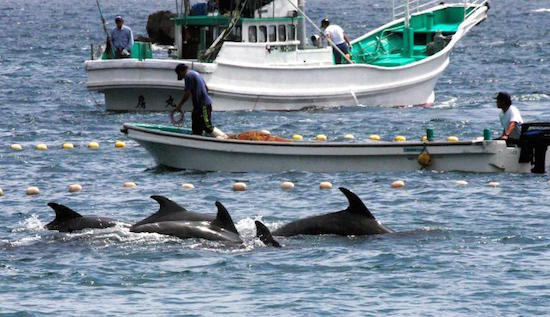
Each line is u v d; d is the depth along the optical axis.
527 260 42.53
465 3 106.12
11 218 51.91
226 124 82.50
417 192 57.06
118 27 93.06
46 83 117.81
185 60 91.50
